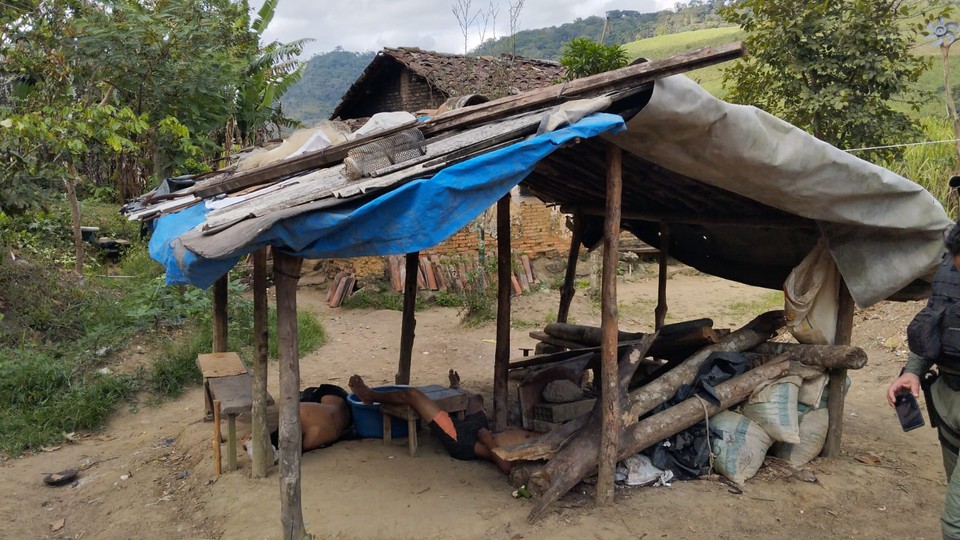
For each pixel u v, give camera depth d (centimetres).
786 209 495
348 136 559
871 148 945
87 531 489
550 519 445
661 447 511
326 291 1331
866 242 510
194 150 1060
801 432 539
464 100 530
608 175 450
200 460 577
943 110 1631
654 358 704
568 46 1296
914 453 575
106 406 730
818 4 1027
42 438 660
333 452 566
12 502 537
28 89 1022
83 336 895
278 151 571
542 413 590
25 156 855
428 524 441
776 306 1196
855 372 810
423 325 1145
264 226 331
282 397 397
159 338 909
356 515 453
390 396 567
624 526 438
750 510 464
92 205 1476
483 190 348
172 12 1159
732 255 715
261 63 1552
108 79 1083
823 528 446
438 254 1334
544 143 354
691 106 408
